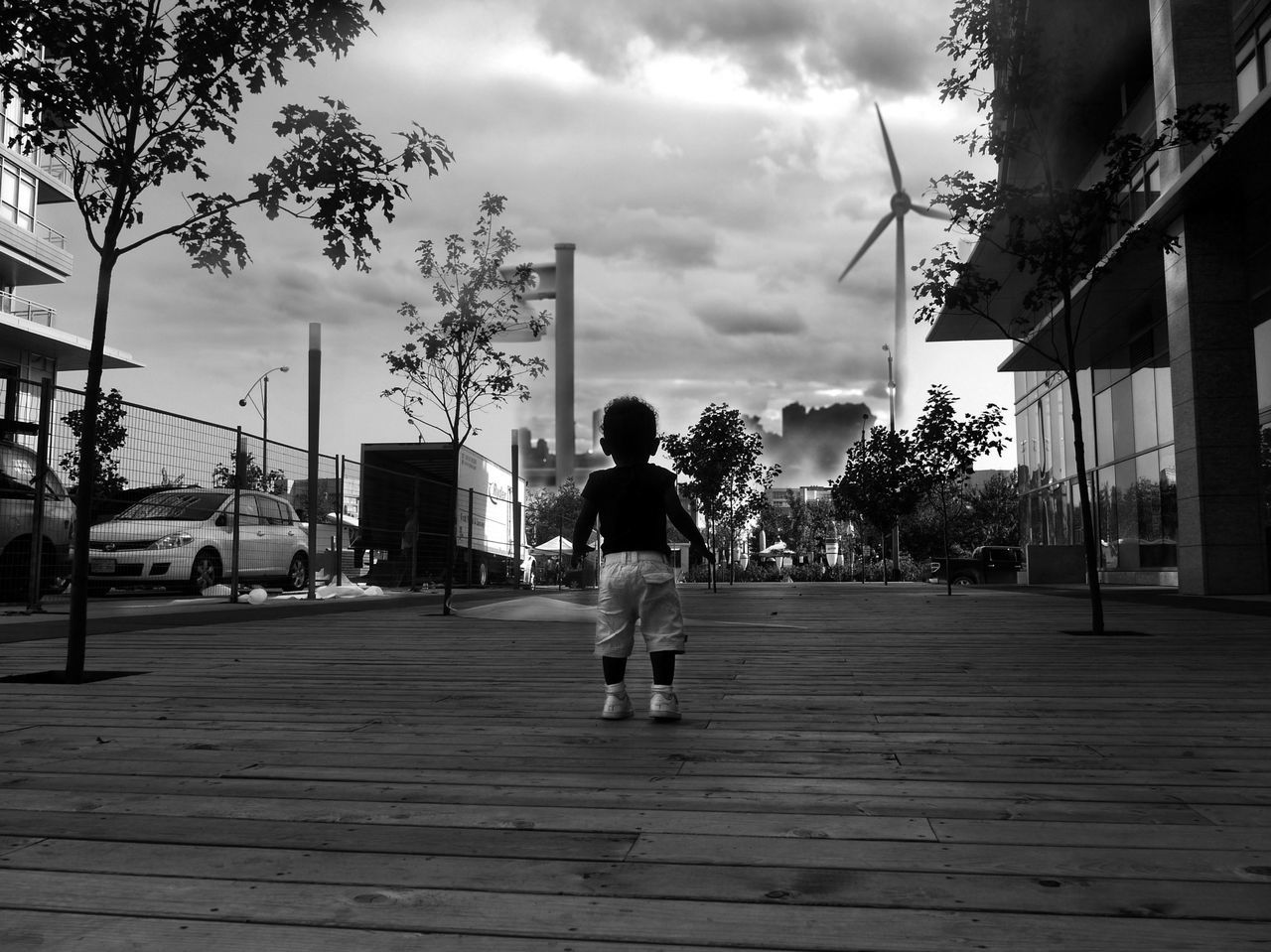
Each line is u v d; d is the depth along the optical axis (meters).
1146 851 2.32
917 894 2.02
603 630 4.33
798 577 49.84
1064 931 1.82
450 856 2.30
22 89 5.57
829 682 5.64
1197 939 1.78
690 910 1.93
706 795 2.90
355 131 5.84
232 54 5.73
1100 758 3.44
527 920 1.88
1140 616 11.35
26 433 12.54
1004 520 58.84
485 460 25.39
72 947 1.76
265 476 14.45
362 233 6.05
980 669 6.23
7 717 4.41
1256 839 2.42
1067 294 9.20
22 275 45.34
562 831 2.51
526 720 4.32
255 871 2.19
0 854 2.32
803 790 2.96
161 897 2.01
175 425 12.18
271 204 5.92
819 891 2.04
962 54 9.41
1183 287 15.65
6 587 11.64
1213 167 13.84
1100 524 26.75
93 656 7.16
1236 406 15.21
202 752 3.57
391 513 19.95
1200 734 3.93
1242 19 16.33
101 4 5.60
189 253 6.05
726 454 27.53
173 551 14.16
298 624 10.59
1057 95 9.26
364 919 1.89
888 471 30.34
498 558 27.05
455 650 7.66
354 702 4.88
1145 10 18.05
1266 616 10.95
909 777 3.14
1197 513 15.33
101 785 3.04
